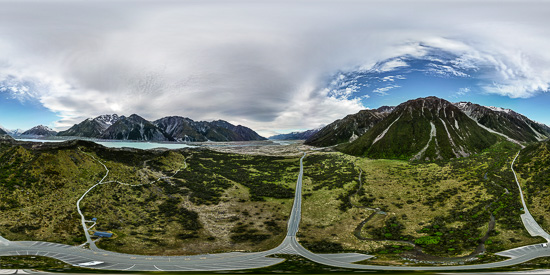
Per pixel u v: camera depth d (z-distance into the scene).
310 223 110.31
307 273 64.94
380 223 106.44
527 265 68.88
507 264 70.31
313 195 138.50
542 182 112.06
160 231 98.88
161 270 68.56
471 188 123.38
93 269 66.75
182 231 100.31
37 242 82.06
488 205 107.69
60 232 88.12
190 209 119.31
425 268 69.25
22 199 99.06
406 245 89.25
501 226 93.94
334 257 81.06
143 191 128.25
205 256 81.69
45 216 94.25
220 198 133.25
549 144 136.38
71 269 65.19
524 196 108.44
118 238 89.19
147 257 78.81
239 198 135.00
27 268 63.38
